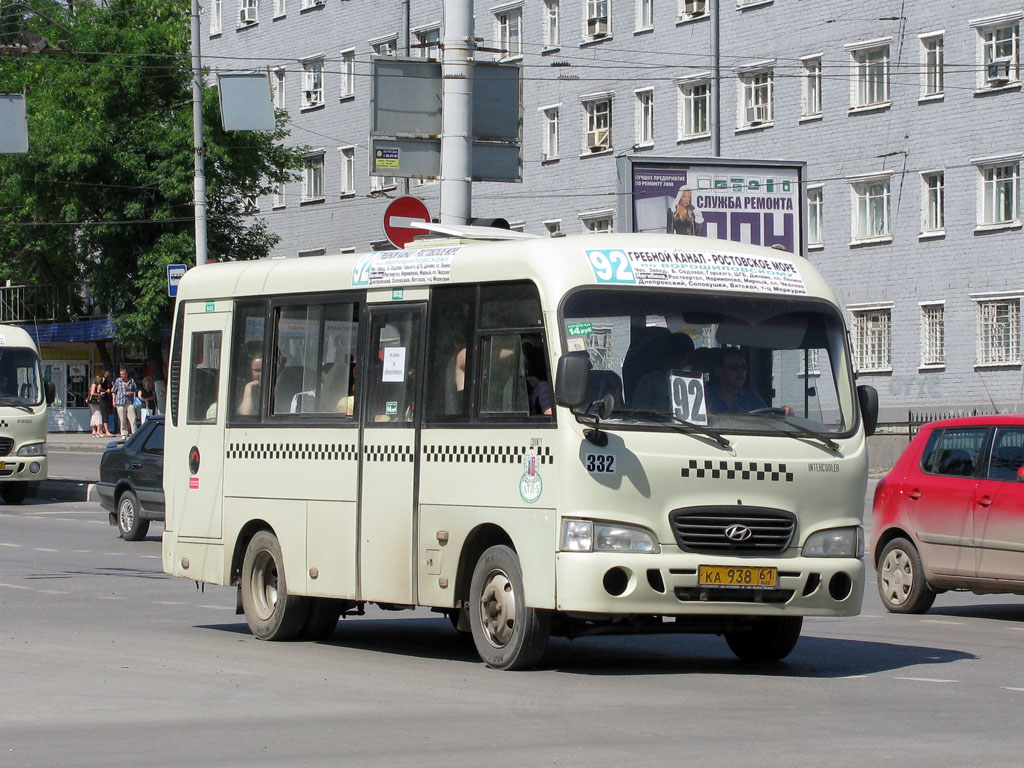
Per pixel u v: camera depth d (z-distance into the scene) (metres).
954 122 66.44
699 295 15.93
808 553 15.72
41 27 77.44
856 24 69.69
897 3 68.25
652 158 51.56
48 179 70.00
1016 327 64.44
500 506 15.71
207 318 20.11
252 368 19.31
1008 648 18.25
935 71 67.44
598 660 17.11
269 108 40.91
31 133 70.69
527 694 14.37
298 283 18.70
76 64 70.44
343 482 17.70
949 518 21.50
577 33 80.62
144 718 13.11
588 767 10.88
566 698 14.13
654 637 19.72
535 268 15.66
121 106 70.31
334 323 18.12
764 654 16.88
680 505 15.23
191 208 70.62
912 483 22.23
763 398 15.93
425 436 16.66
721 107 75.31
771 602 15.48
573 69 80.94
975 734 12.27
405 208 25.17
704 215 52.16
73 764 11.13
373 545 17.25
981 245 65.69
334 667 16.34
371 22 89.81
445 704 13.80
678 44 76.25
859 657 17.38
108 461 34.22
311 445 18.20
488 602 15.95
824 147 71.38
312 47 94.00
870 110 69.44
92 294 74.75
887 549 22.48
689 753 11.39
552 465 15.16
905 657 17.39
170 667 16.25
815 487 15.81
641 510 15.11
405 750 11.58
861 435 16.28
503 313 15.98
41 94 75.31
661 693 14.45
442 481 16.41
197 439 20.05
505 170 27.19
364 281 17.75
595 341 15.40
